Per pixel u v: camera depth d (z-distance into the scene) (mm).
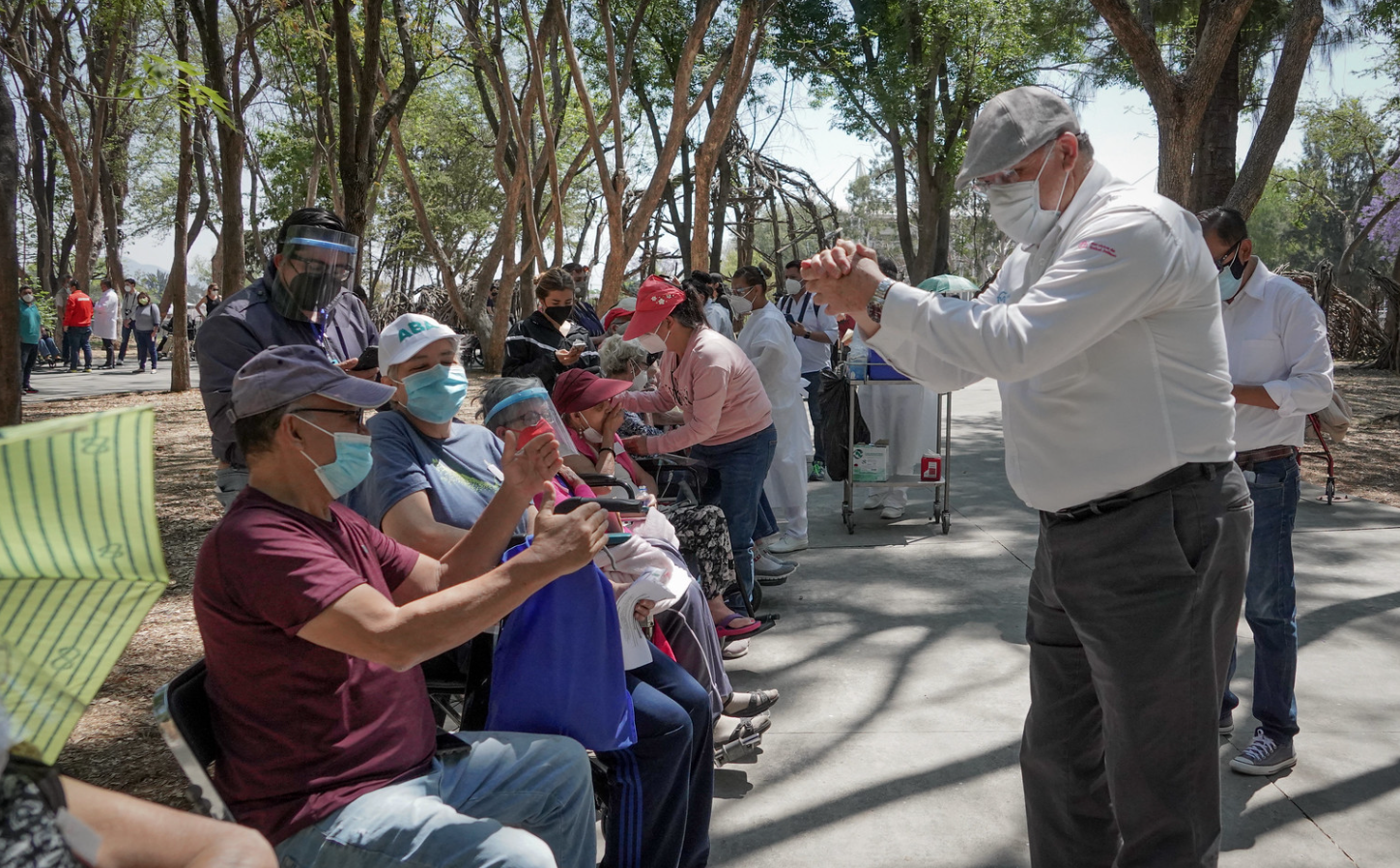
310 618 1921
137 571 1280
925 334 2072
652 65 23406
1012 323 2027
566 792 2293
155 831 1371
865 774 3639
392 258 40344
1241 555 2266
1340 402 3936
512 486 2383
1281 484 3449
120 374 21281
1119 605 2266
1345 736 3785
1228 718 3766
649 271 23922
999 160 2229
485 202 37594
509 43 16469
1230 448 2250
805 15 24812
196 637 4973
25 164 29906
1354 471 9148
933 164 26719
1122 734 2297
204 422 12625
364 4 6344
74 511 1229
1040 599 2531
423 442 3082
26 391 16594
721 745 3701
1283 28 12617
